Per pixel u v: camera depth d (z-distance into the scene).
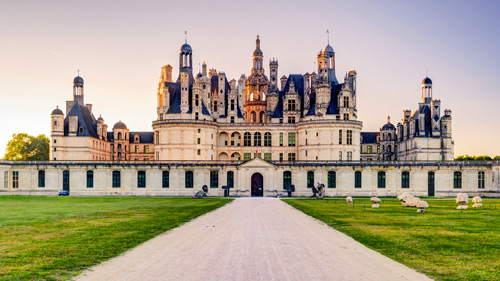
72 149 147.00
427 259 28.94
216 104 149.62
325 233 40.72
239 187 126.94
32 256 29.48
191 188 128.00
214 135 142.25
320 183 123.25
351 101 137.38
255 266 26.75
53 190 129.12
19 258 28.86
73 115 149.50
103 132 169.75
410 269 26.23
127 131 179.12
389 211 65.19
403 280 23.80
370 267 26.62
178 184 128.25
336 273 25.14
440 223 48.38
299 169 127.69
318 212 63.72
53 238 36.88
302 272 25.30
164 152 136.25
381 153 177.88
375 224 47.69
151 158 181.38
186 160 128.75
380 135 179.25
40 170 129.62
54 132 145.88
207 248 32.69
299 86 152.25
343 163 126.81
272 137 145.50
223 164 127.31
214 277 24.14
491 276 24.73
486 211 64.19
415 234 39.75
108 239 36.44
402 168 126.50
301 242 35.50
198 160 129.00
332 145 134.25
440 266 27.00
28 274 24.86
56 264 27.22
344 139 134.75
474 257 29.59
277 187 127.38
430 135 150.12
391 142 176.00
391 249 32.31
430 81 158.88
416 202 73.44
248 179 127.00
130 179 128.88
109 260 28.47
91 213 60.66
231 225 46.97
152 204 82.31
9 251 31.12
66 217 54.66
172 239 36.84
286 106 147.25
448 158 149.25
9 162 127.94
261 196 126.25
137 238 37.03
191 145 135.25
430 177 126.38
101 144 164.12
